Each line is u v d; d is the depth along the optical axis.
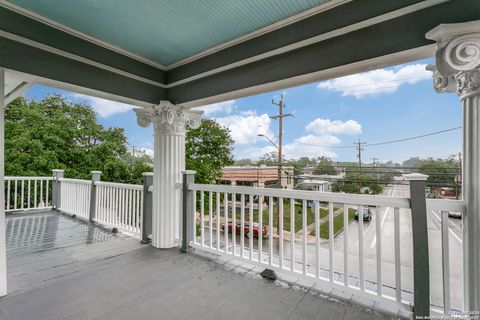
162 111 3.36
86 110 12.32
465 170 1.60
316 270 2.27
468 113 1.57
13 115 9.94
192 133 11.20
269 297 2.18
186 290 2.29
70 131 11.11
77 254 3.23
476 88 1.52
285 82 2.44
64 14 2.16
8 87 2.80
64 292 2.25
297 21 2.24
